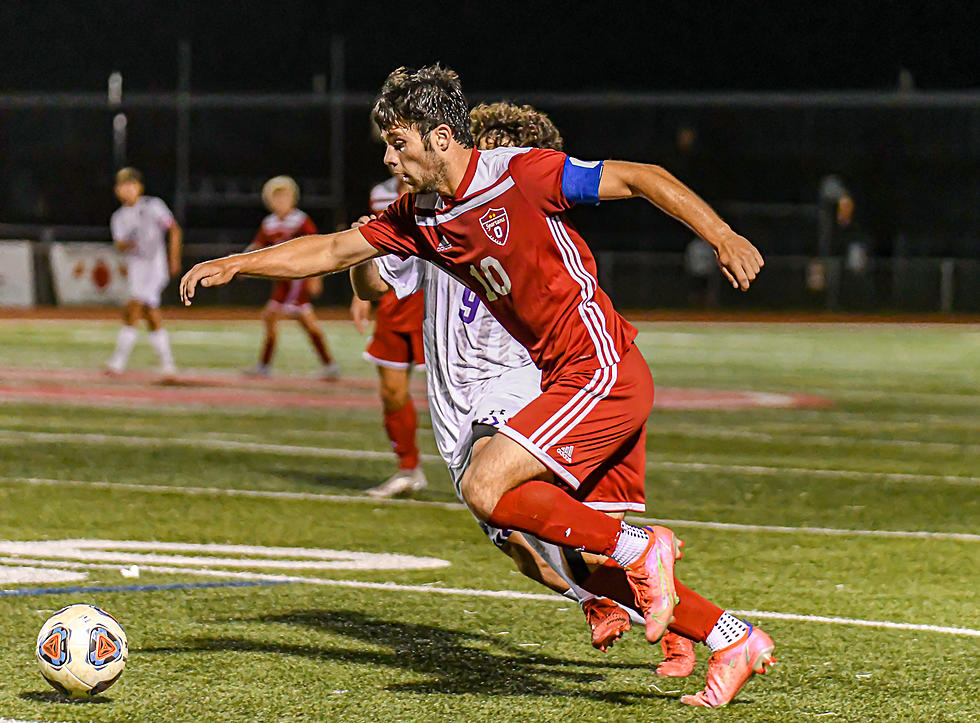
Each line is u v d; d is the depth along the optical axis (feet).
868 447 134.21
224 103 440.45
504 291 48.03
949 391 196.54
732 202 509.76
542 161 46.11
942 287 383.24
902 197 504.43
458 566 75.20
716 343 290.15
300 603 65.46
